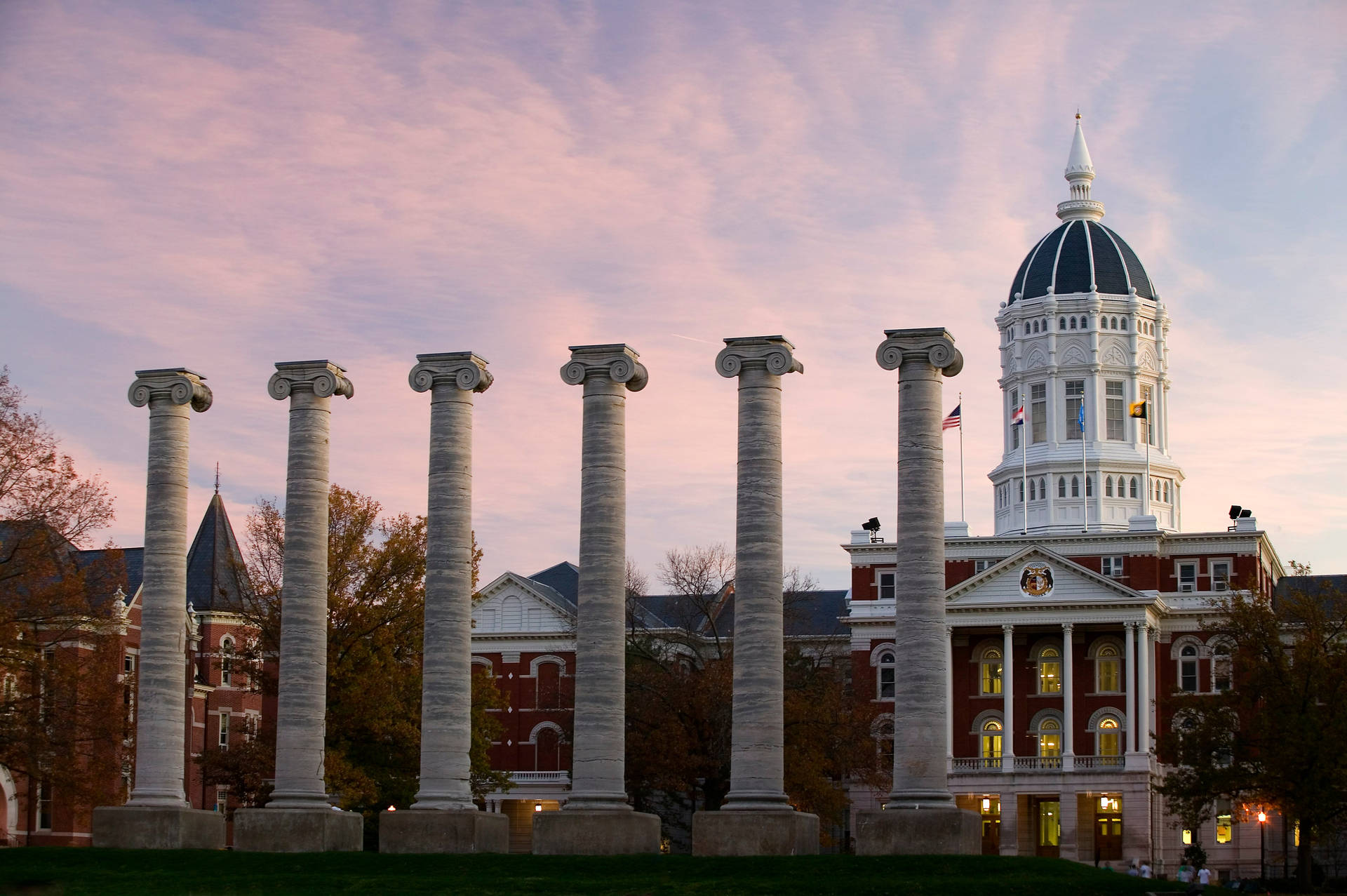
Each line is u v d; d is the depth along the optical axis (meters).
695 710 90.62
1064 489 132.12
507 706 120.69
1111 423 134.25
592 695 57.38
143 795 61.25
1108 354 134.75
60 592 69.69
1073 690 113.25
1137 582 117.56
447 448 60.66
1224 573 117.56
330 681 78.62
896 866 50.59
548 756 119.75
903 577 54.78
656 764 89.69
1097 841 110.44
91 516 71.31
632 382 59.59
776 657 55.69
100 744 71.44
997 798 112.19
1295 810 85.69
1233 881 100.62
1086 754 111.75
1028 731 114.06
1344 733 84.56
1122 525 130.88
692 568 98.44
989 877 49.41
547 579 135.88
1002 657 115.31
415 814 57.53
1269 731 86.31
